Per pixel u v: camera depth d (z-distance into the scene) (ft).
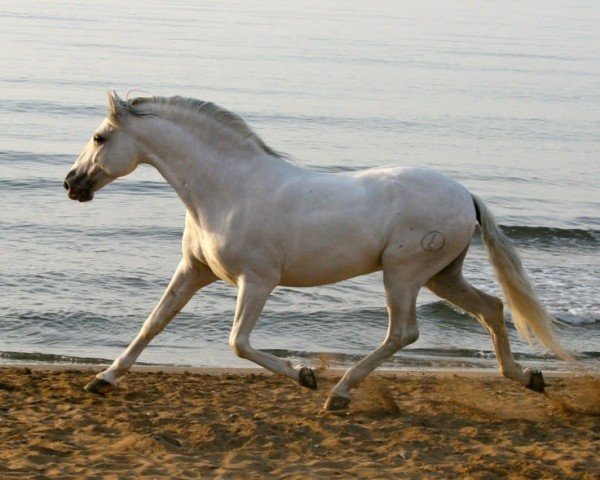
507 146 119.03
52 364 38.91
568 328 47.70
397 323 26.96
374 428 25.71
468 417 27.73
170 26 274.57
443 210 26.40
